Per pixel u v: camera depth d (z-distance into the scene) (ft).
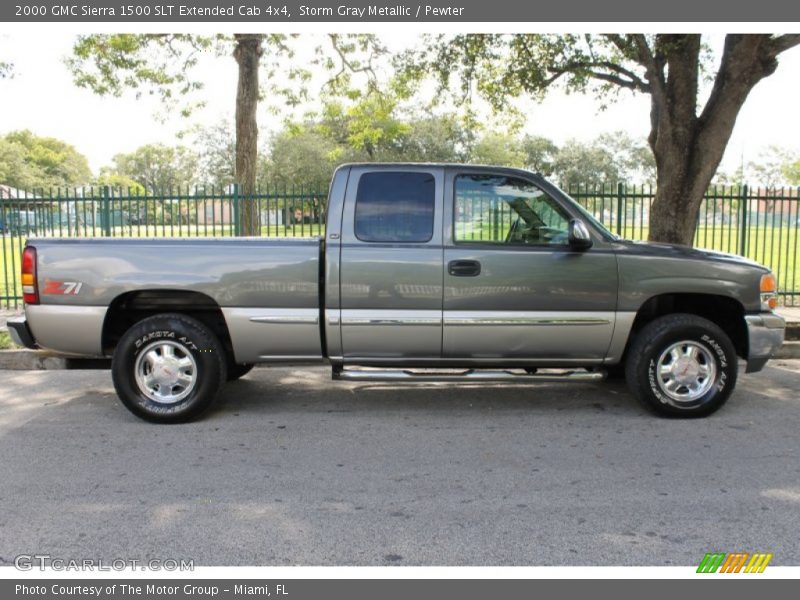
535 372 20.40
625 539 12.07
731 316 20.16
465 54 39.52
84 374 25.73
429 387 23.62
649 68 31.89
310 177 147.13
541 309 18.85
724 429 18.58
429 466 15.83
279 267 18.76
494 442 17.60
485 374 19.36
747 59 29.89
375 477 15.15
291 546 11.85
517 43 37.60
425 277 18.66
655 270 18.93
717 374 19.30
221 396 22.40
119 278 18.74
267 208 41.45
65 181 330.54
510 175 19.20
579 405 21.18
